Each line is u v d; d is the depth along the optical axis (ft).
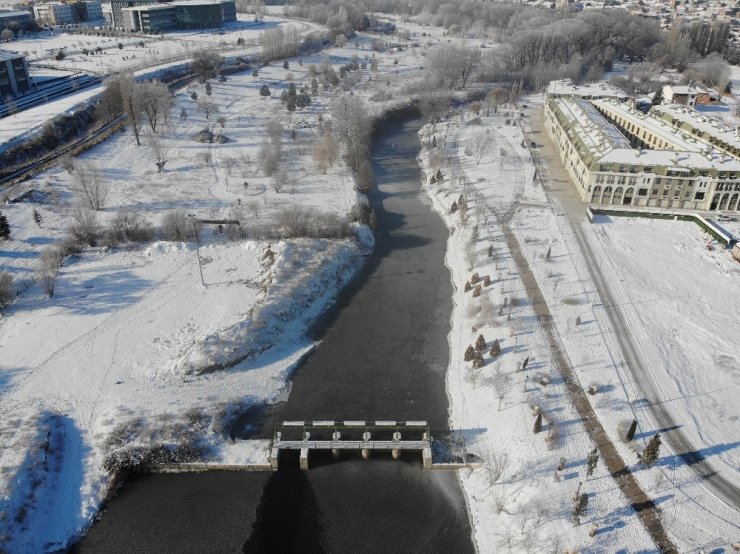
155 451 305.73
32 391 336.49
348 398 350.84
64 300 412.77
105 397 335.47
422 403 346.74
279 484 298.56
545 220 539.70
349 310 431.43
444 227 554.46
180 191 580.30
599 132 608.60
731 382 348.59
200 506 286.46
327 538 273.54
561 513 269.03
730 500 275.59
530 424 317.83
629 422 318.24
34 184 566.77
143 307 407.23
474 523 278.67
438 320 420.36
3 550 258.57
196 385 350.02
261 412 341.41
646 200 563.48
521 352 369.50
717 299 426.92
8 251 461.78
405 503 290.15
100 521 278.05
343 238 504.43
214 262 462.19
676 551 252.42
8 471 285.84
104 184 584.40
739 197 545.85
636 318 403.75
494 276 451.53
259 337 386.73
